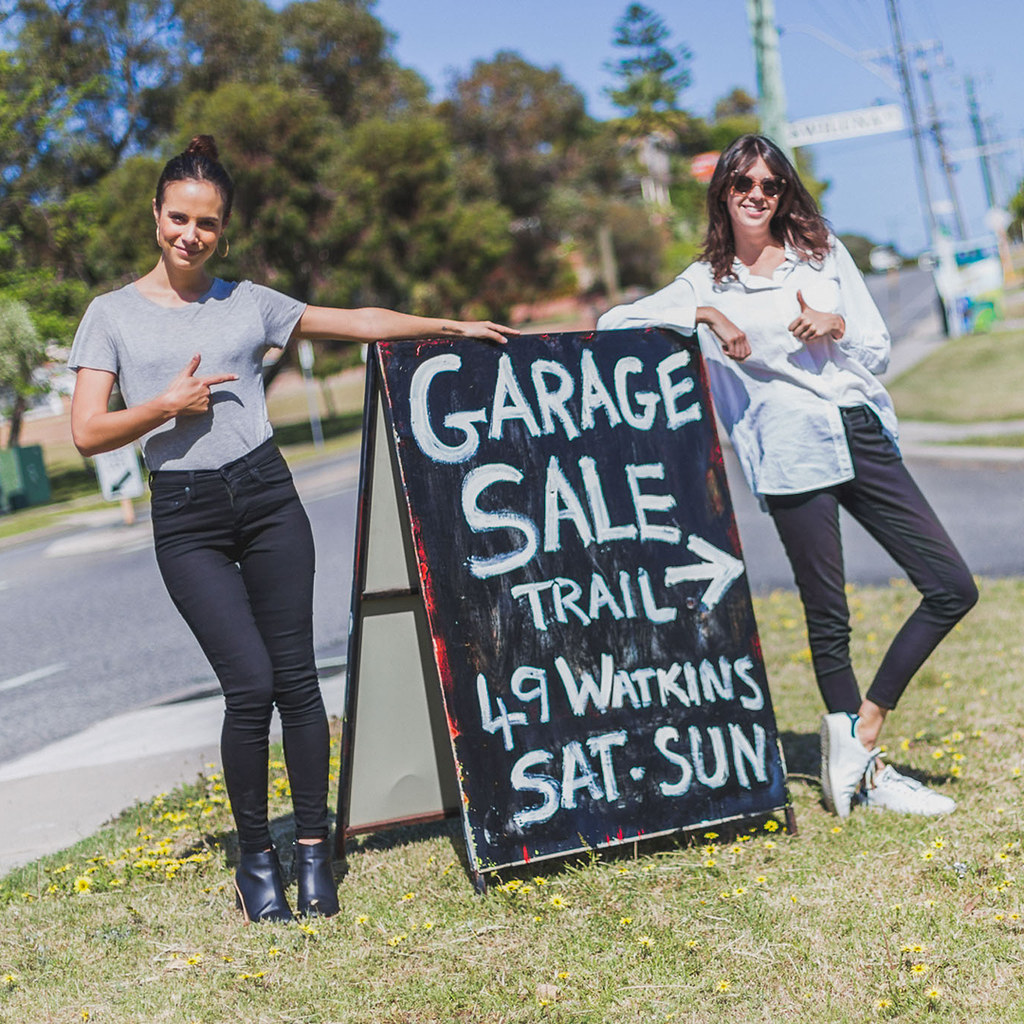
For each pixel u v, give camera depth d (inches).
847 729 138.8
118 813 168.2
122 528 676.1
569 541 132.7
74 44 1304.1
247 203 1230.9
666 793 131.6
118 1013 102.1
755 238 138.6
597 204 2370.8
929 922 109.5
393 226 1341.0
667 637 134.7
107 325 117.5
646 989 101.1
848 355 138.0
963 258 1318.9
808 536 138.7
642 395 139.2
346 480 757.3
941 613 135.4
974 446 615.8
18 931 123.7
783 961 104.6
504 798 125.7
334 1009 100.9
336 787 168.4
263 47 1425.9
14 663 324.8
